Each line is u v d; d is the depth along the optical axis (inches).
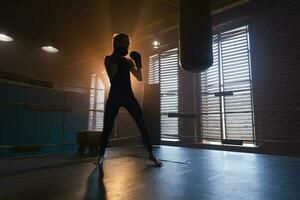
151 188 57.1
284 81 134.6
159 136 155.6
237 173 74.5
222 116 161.9
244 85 153.3
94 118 269.4
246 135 148.9
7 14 171.0
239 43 159.6
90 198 49.3
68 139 191.5
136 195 51.6
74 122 197.0
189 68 96.5
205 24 95.0
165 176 69.8
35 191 54.2
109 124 86.6
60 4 157.0
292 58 132.6
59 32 198.8
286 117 132.0
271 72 140.5
